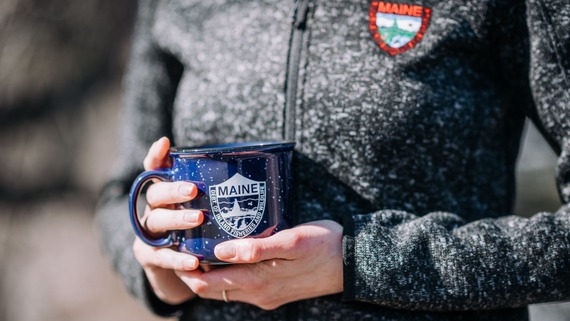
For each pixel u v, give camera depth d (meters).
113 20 3.41
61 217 3.74
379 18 0.96
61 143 3.60
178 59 1.12
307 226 0.89
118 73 3.51
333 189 0.96
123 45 3.45
